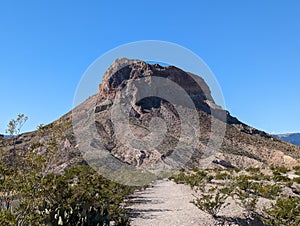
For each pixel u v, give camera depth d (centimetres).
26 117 707
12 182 611
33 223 584
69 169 847
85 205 558
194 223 920
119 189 1201
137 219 997
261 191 1420
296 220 923
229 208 1085
